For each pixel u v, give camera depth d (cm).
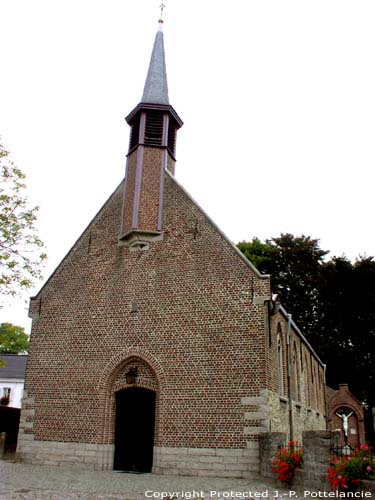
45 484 1384
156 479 1543
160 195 2056
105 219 2141
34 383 1980
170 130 2258
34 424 1920
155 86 2328
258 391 1673
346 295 4131
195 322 1823
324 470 1238
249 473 1602
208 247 1898
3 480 1434
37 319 2081
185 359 1791
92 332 1967
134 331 1898
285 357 2180
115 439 1858
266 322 1783
